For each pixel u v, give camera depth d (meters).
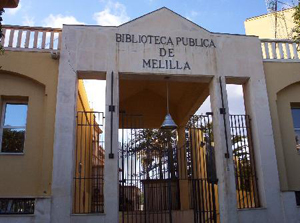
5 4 7.81
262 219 11.07
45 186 10.48
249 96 12.58
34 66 11.59
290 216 11.15
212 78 12.49
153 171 13.41
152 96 17.73
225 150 11.55
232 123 12.28
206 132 12.49
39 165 10.93
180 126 17.56
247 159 12.20
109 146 10.98
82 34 12.02
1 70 11.46
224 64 12.52
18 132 11.62
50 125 11.04
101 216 10.27
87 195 16.73
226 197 11.10
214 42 12.73
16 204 10.41
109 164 10.78
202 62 12.42
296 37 12.09
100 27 12.20
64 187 10.38
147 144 13.35
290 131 12.69
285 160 12.30
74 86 11.44
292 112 13.52
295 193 11.91
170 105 17.97
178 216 14.65
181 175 16.34
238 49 12.82
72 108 11.18
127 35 12.27
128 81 15.65
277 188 11.45
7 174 10.80
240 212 11.02
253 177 11.90
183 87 15.70
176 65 12.23
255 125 12.09
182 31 12.66
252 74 12.63
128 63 11.96
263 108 12.29
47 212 10.09
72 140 10.86
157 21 12.62
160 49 12.31
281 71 13.02
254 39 13.09
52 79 11.52
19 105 11.93
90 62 11.77
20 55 11.64
